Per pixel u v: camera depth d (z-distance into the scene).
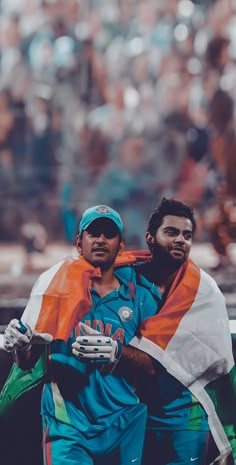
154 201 13.74
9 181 14.76
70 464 4.85
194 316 5.03
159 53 14.36
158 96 14.05
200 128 13.73
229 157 12.88
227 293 11.22
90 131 14.09
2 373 5.71
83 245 5.02
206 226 12.84
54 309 4.89
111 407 4.95
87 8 14.81
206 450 5.19
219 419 5.11
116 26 14.74
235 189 12.70
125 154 13.86
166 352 4.97
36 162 14.66
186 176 13.62
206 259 13.41
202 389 5.04
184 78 14.03
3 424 5.42
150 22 14.61
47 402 5.00
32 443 5.46
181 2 14.51
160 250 5.09
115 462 5.00
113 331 4.96
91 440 4.92
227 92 13.62
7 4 15.08
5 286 11.98
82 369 4.94
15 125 14.59
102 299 5.00
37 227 14.54
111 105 14.18
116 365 4.95
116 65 14.47
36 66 14.65
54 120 14.45
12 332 4.71
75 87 14.34
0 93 14.61
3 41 14.85
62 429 4.91
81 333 4.91
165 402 5.15
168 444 5.18
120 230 5.03
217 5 14.21
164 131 13.80
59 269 5.00
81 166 14.16
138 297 5.06
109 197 13.89
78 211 14.05
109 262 5.00
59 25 14.59
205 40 14.14
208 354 5.03
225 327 5.08
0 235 15.01
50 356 4.98
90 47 14.36
